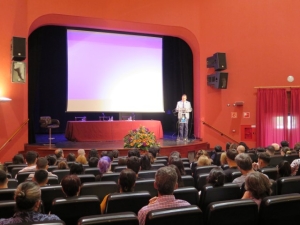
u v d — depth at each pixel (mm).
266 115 11438
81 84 11391
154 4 10914
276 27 11508
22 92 9281
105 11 10336
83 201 2697
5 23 9039
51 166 5312
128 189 3154
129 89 11852
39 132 13836
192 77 13109
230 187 3195
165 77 13984
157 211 2191
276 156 5934
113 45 11695
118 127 10898
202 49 11492
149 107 12102
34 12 9578
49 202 3328
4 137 8969
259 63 11516
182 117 11086
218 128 11461
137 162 4266
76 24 10789
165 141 11031
